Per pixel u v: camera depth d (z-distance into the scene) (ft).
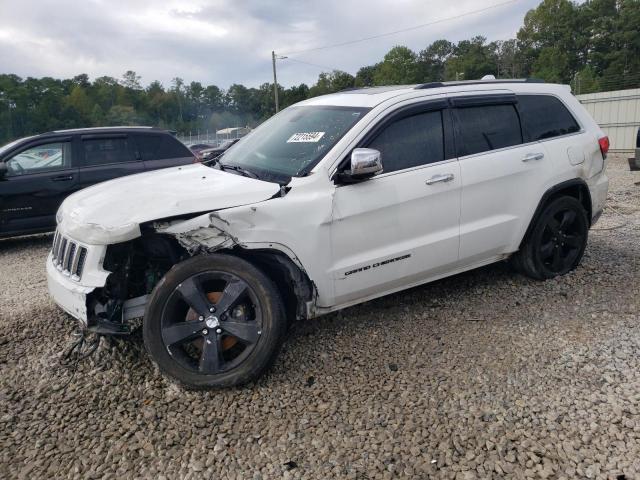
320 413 10.07
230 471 8.63
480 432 9.30
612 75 248.52
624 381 10.62
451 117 13.82
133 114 336.90
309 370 11.62
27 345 13.05
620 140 68.69
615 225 22.98
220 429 9.70
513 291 15.48
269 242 11.01
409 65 288.30
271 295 10.85
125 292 11.29
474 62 295.89
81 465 8.86
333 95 15.06
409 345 12.59
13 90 302.45
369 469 8.55
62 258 11.75
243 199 10.99
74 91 327.47
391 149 12.76
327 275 11.80
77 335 13.35
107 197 11.59
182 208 10.49
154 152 28.53
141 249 11.64
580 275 16.42
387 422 9.71
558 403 10.00
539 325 13.30
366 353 12.28
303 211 11.35
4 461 8.96
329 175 11.84
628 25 251.39
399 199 12.53
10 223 25.21
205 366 10.68
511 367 11.38
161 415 10.12
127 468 8.77
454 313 14.23
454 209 13.51
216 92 429.38
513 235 14.83
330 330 13.51
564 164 15.51
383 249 12.53
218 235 10.68
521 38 294.05
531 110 15.51
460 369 11.41
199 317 10.73
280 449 9.12
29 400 10.71
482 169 13.89
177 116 398.01
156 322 10.62
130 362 11.93
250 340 10.77
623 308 13.99
